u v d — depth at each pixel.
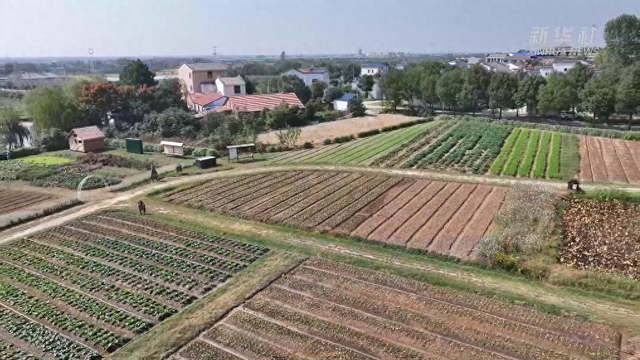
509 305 24.38
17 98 129.50
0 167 57.75
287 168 54.16
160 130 75.38
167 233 35.88
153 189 47.12
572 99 77.19
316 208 40.28
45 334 23.16
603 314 23.33
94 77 105.19
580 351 20.52
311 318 23.66
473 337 21.70
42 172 53.62
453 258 29.92
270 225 37.12
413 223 36.03
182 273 29.23
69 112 77.31
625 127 74.38
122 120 83.81
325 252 31.66
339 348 21.23
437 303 24.81
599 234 33.16
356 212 39.12
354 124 84.12
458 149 59.47
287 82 119.62
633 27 107.12
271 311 24.48
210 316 24.23
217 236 35.06
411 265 29.33
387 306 24.56
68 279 28.83
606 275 26.34
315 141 70.69
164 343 22.14
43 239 35.41
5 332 23.42
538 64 150.12
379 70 165.00
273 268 29.47
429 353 20.72
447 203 40.34
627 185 43.53
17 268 30.45
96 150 67.50
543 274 27.22
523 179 46.72
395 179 48.12
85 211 41.34
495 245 29.45
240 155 61.88
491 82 86.00
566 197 40.59
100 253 32.34
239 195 44.69
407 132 73.12
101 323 24.08
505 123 73.94
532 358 20.12
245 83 111.44
